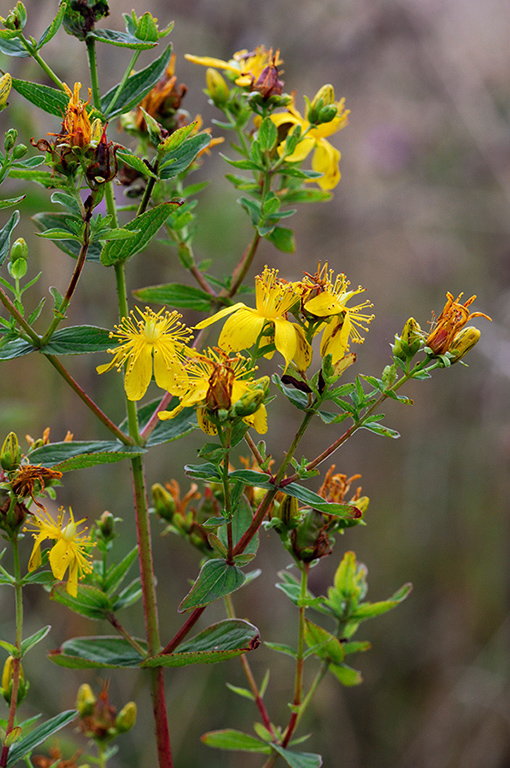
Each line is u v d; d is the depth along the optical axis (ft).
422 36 20.51
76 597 6.22
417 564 18.29
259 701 6.96
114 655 6.35
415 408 20.04
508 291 19.93
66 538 5.82
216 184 17.04
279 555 16.58
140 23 6.19
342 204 20.92
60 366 5.82
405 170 21.39
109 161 5.30
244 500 6.51
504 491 18.40
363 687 16.75
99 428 14.83
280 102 7.20
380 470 19.20
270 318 5.40
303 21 19.57
